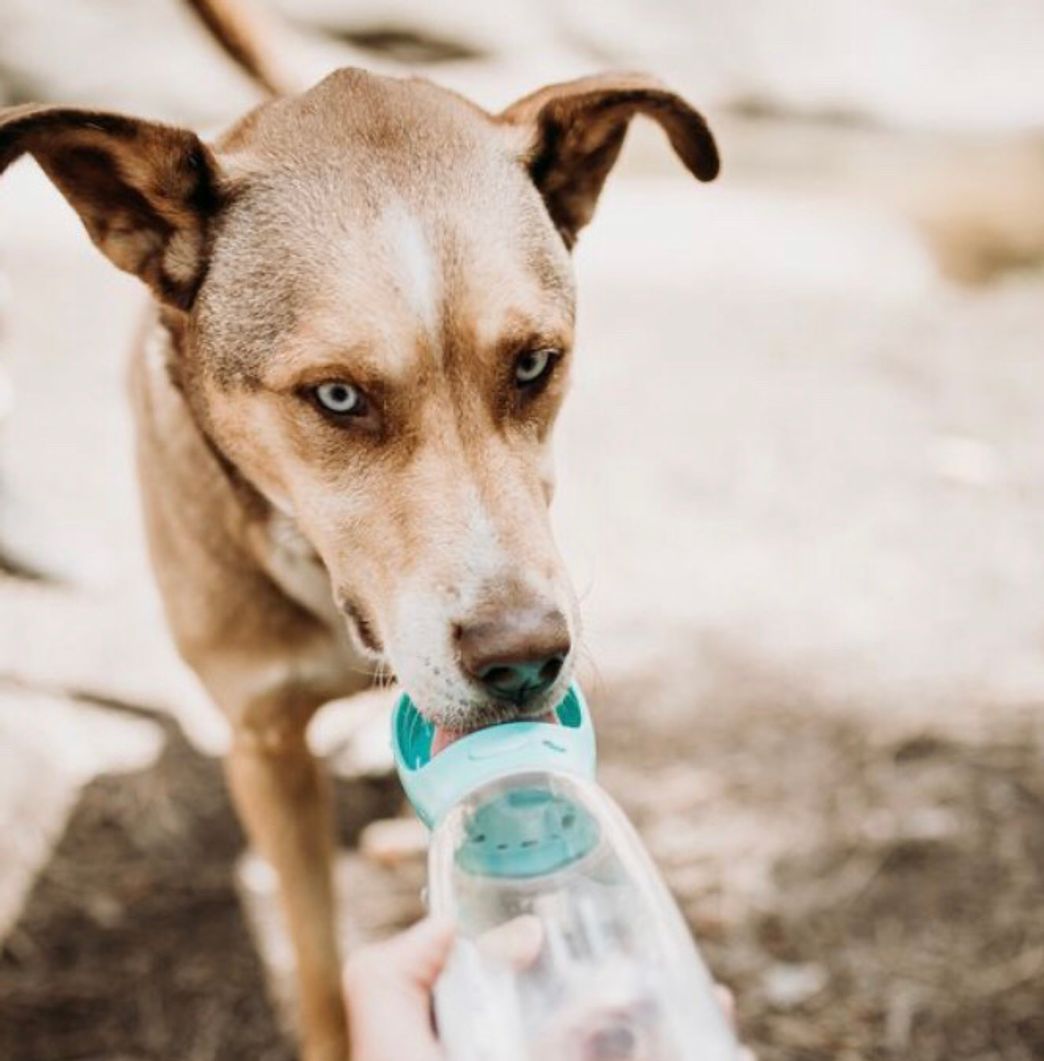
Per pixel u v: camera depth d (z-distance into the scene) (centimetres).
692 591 122
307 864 82
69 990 90
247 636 79
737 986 88
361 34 307
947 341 179
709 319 187
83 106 71
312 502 71
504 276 69
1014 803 98
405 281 68
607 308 190
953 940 90
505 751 57
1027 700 107
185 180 73
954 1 340
